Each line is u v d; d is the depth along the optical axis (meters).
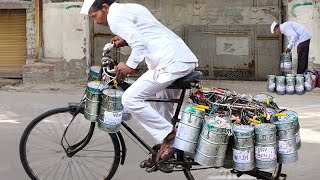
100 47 12.31
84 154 4.64
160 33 3.78
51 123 5.24
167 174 4.71
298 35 10.39
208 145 3.53
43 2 12.05
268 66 12.19
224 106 3.77
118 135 4.21
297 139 3.74
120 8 3.68
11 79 12.27
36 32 12.12
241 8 12.18
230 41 12.33
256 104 3.83
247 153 3.53
